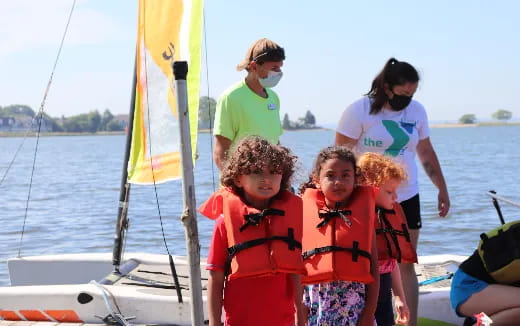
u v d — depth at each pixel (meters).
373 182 4.84
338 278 4.40
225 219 4.05
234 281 4.04
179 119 4.00
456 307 5.39
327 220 4.50
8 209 20.55
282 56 6.02
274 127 6.33
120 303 5.91
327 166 4.47
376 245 4.63
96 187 27.73
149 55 6.81
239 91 6.11
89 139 189.75
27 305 6.02
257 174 3.99
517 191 23.05
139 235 14.80
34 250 13.60
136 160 6.88
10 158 65.25
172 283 6.46
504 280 5.21
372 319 4.50
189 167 4.01
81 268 7.43
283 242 4.00
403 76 5.52
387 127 5.68
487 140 92.81
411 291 5.57
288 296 4.10
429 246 13.23
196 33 6.75
